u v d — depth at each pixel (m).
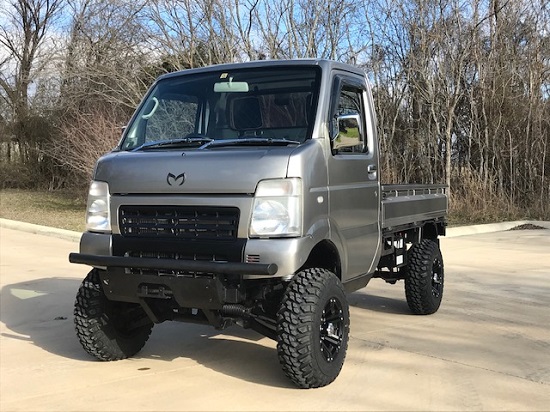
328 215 4.55
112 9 23.25
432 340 5.84
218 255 4.14
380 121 21.48
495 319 6.70
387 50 21.33
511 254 11.83
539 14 20.36
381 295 8.12
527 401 4.27
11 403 4.26
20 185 31.14
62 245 13.36
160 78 5.54
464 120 21.25
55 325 6.54
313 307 4.22
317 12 19.36
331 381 4.52
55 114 27.23
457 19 19.94
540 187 20.08
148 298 4.55
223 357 5.36
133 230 4.48
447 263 10.76
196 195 4.26
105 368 5.05
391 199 5.98
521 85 20.80
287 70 4.91
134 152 4.78
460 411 4.09
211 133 5.02
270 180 4.12
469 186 19.45
